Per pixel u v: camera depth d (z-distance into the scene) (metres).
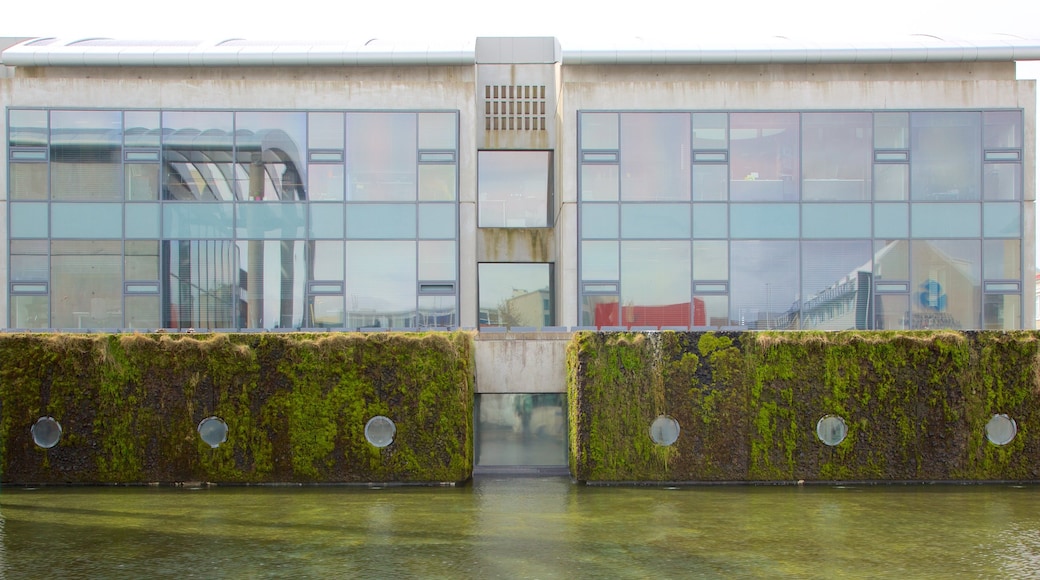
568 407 19.36
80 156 20.72
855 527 13.52
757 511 14.80
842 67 22.80
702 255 20.78
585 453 17.73
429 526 13.60
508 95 23.62
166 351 17.72
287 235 20.81
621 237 20.83
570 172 21.09
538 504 15.51
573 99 21.23
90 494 16.59
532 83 23.66
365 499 16.08
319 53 22.53
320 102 21.36
